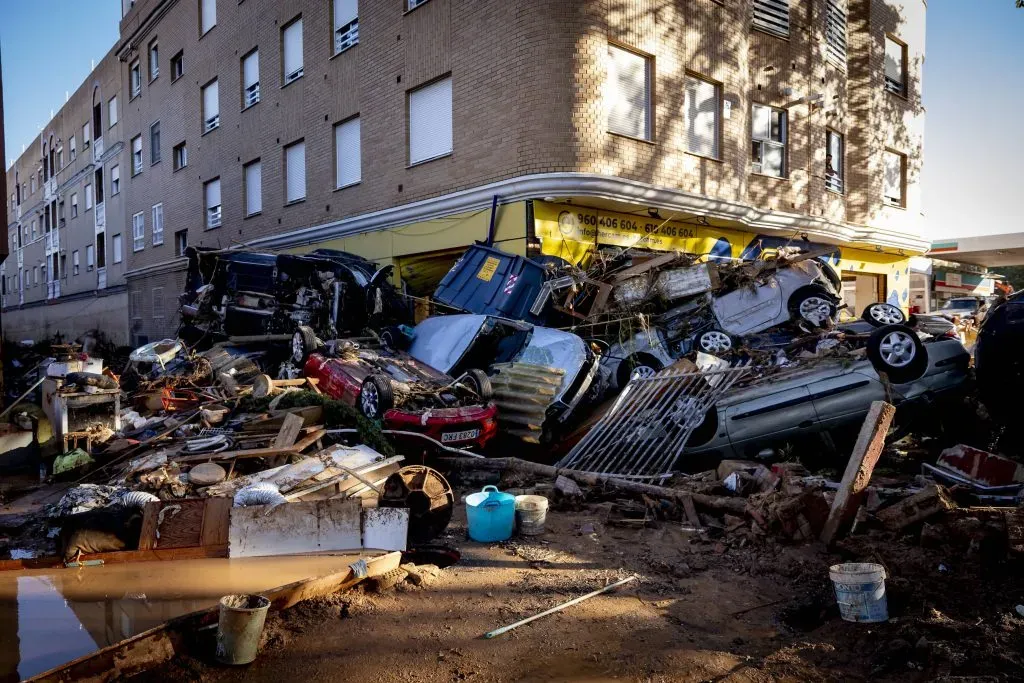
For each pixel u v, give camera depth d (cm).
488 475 777
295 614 421
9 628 377
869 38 2075
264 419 796
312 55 1792
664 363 1044
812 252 1132
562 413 895
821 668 364
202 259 1419
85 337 2923
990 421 833
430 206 1438
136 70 2834
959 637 377
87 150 3422
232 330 1375
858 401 785
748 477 655
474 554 544
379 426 819
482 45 1332
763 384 812
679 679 352
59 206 3938
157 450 755
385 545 516
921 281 3350
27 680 315
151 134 2683
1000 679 330
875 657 370
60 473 747
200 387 1097
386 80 1562
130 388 1277
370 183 1622
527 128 1253
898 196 2252
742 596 464
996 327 762
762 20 1698
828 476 748
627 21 1310
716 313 1070
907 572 463
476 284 1185
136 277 2881
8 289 5234
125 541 488
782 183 1752
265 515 500
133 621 388
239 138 2109
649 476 734
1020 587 433
